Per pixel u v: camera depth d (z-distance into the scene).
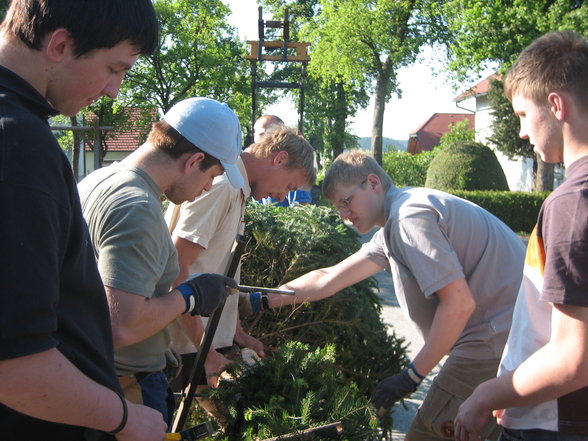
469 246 2.57
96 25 1.27
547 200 1.67
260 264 3.26
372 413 2.09
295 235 3.32
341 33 27.58
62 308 1.34
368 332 3.11
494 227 2.64
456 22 21.81
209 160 1.98
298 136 2.93
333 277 2.96
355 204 2.74
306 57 10.29
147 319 1.75
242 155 2.87
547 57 1.68
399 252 2.55
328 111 35.12
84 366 1.36
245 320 3.15
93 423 1.31
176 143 1.95
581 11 17.23
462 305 2.39
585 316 1.53
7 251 1.10
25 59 1.29
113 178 1.87
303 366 2.27
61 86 1.33
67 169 1.26
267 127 5.08
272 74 34.31
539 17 18.48
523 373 1.70
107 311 1.47
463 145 21.83
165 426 1.51
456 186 21.09
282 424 1.95
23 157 1.14
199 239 2.48
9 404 1.18
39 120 1.22
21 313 1.10
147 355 2.02
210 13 30.88
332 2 28.34
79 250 1.33
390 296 7.55
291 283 3.00
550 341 1.63
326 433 1.91
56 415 1.23
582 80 1.62
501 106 23.94
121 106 30.61
